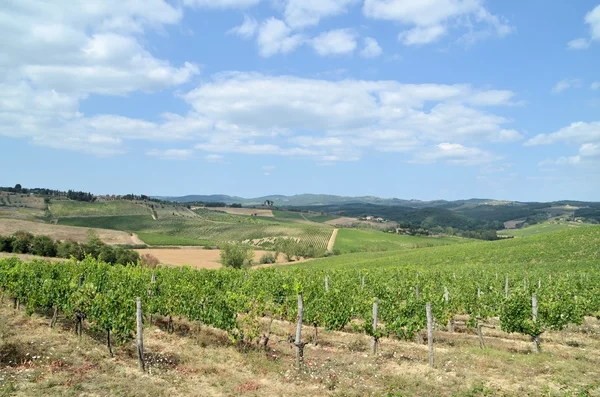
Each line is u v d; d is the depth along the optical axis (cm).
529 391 1205
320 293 2088
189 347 1589
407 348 1736
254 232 12231
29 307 1797
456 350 1672
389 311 1861
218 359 1459
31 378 1133
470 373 1354
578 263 4319
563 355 1634
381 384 1268
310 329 2102
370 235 12062
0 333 1470
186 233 11912
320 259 8575
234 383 1227
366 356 1583
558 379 1295
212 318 1709
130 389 1120
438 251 7056
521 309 1734
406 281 2825
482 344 1786
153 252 8056
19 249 5684
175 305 1838
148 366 1339
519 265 4572
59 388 1085
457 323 2397
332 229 12775
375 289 2423
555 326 1764
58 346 1425
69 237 7525
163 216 13600
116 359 1382
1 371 1162
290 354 1620
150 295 2011
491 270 4056
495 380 1305
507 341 1914
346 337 1950
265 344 1662
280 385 1238
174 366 1362
